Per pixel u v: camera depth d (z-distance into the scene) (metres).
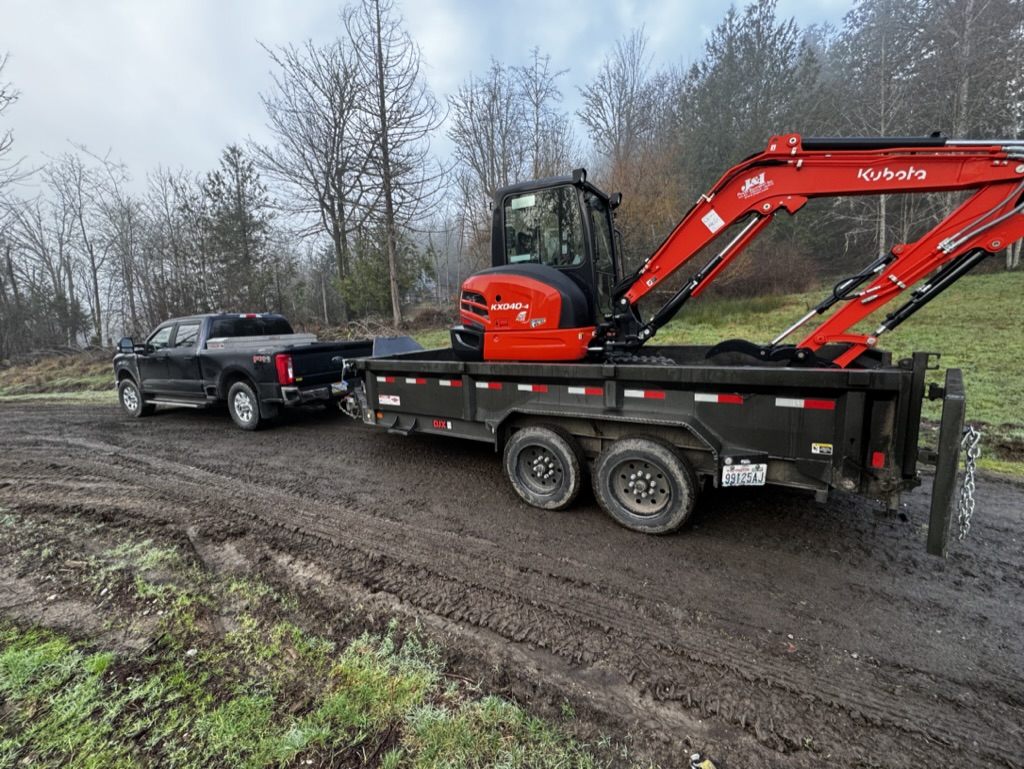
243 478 4.87
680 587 2.85
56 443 6.48
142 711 1.99
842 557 3.14
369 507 4.10
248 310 21.53
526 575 3.01
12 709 2.01
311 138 17.97
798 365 3.86
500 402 4.29
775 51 24.09
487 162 21.42
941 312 12.36
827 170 3.50
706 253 17.38
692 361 5.34
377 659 2.28
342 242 19.41
